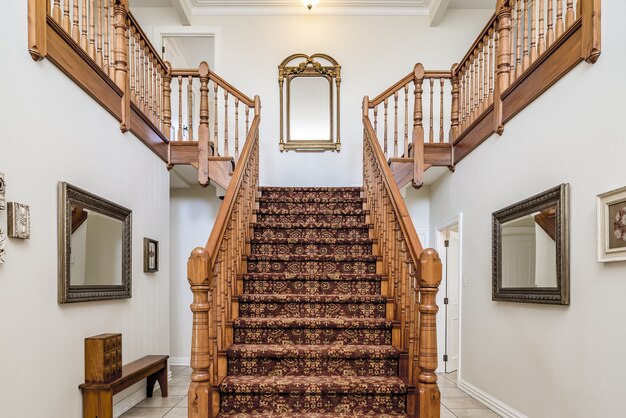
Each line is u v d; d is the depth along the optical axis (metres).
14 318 2.10
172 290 5.68
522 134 3.10
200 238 5.75
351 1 5.93
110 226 3.16
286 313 3.32
